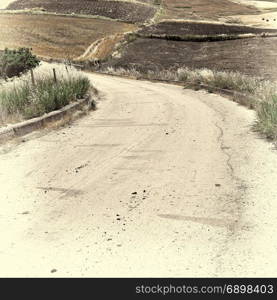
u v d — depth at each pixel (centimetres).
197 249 546
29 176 886
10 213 689
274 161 934
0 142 1173
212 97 2398
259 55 4941
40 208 705
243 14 12275
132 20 9756
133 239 580
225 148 1084
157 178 845
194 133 1305
